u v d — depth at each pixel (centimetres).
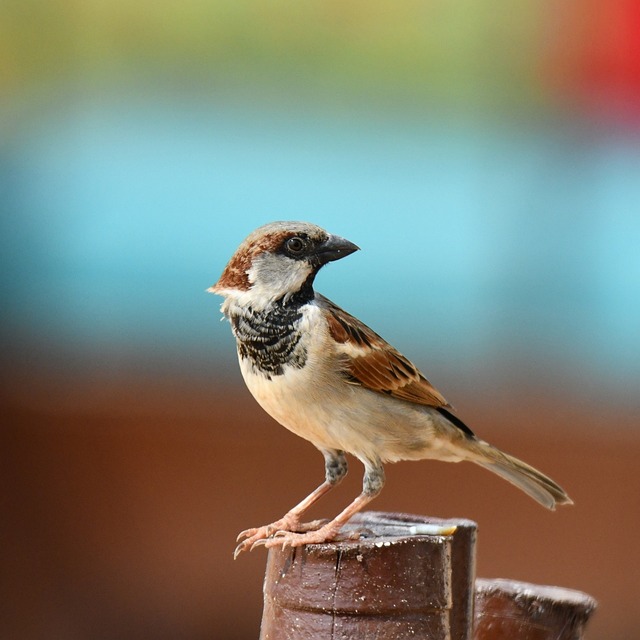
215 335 1386
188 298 1460
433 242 1539
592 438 1144
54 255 1423
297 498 1148
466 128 1487
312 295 592
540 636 480
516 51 1349
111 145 1514
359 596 404
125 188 1545
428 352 1371
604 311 1313
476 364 1325
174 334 1366
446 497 1138
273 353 575
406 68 1464
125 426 1171
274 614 420
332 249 578
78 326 1346
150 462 1169
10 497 1165
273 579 423
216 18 1425
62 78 1370
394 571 405
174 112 1550
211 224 1596
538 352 1286
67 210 1462
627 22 1241
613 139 1295
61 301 1379
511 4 1333
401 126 1569
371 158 1609
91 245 1509
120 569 1166
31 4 1283
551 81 1307
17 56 1302
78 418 1168
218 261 1541
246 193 1631
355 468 1134
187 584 1162
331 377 575
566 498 657
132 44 1423
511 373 1283
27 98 1345
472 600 463
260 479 1154
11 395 1192
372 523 487
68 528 1170
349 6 1414
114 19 1377
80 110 1426
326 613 406
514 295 1308
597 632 1124
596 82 1279
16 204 1352
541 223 1301
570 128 1295
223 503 1158
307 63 1517
